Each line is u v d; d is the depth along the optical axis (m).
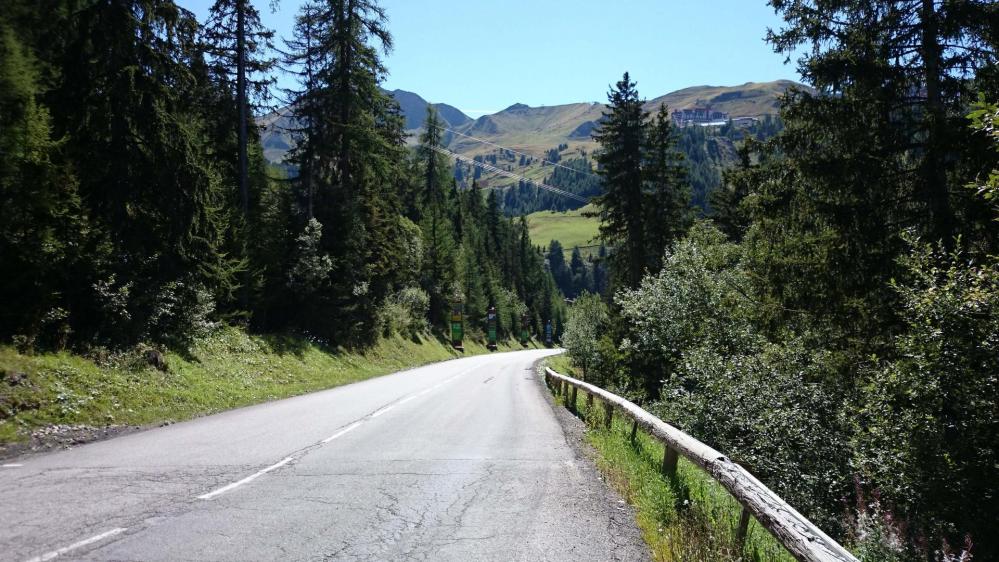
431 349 55.84
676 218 34.16
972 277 7.99
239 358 21.67
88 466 7.88
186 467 7.91
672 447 7.66
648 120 33.75
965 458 7.97
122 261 16.31
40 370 11.90
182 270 18.50
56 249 13.72
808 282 13.82
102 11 15.62
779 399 11.35
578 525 5.77
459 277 78.19
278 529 5.37
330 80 31.34
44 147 13.21
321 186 32.50
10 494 6.37
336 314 32.19
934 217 11.88
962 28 11.88
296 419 13.02
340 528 5.45
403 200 71.31
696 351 13.85
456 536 5.32
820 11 13.84
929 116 11.73
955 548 7.67
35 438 9.60
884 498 8.75
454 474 7.85
